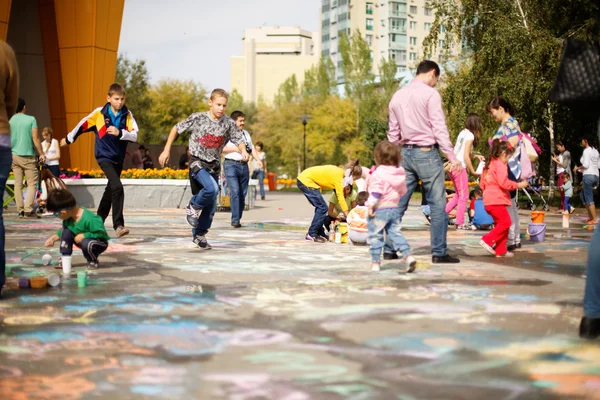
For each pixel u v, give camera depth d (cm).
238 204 1225
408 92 737
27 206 1430
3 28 2205
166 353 362
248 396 296
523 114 2188
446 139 723
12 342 385
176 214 1552
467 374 327
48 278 563
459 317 448
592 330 392
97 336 398
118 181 916
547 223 1387
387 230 673
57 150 1698
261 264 710
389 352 363
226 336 397
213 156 829
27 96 3027
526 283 588
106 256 771
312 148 7088
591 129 2356
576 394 299
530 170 866
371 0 12912
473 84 2311
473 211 1267
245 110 9819
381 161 663
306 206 2042
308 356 356
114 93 902
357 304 491
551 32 2227
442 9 2412
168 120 6594
